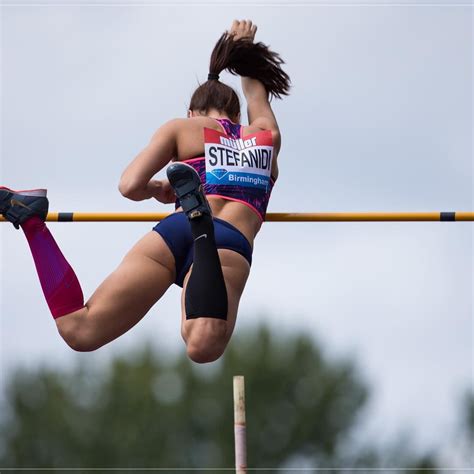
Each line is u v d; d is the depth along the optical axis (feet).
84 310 37.60
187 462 194.90
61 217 48.14
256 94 42.57
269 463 193.98
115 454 197.06
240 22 43.80
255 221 39.27
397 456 192.54
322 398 195.21
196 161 39.14
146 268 37.99
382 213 47.37
